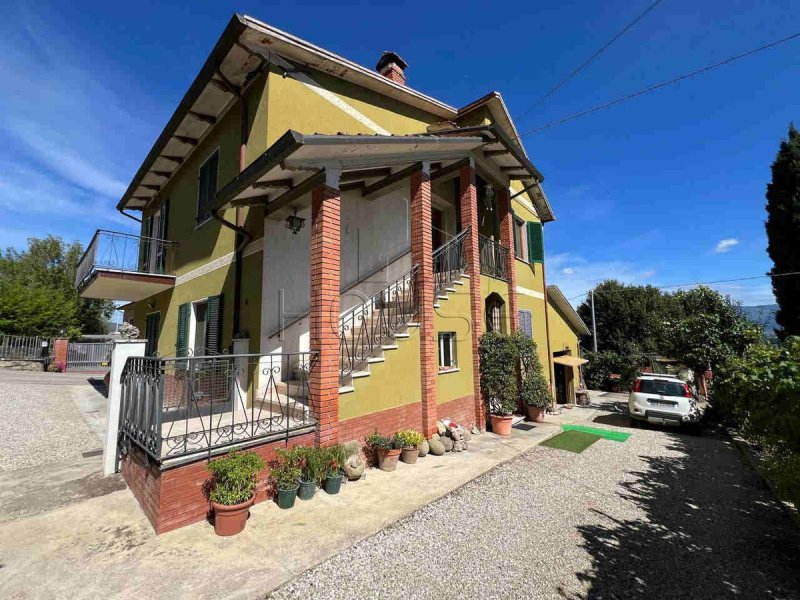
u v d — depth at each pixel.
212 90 7.05
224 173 7.40
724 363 10.91
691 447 7.90
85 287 9.84
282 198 5.59
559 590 2.87
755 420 4.37
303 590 2.74
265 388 5.76
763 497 4.97
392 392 5.80
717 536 3.84
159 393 3.46
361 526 3.67
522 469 5.84
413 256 6.75
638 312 25.56
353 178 6.60
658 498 4.86
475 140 7.54
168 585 2.67
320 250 4.78
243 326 6.26
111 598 2.53
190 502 3.52
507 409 7.87
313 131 6.80
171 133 8.30
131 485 4.30
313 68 6.98
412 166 6.77
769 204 14.62
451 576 3.00
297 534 3.46
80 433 7.00
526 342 8.97
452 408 7.21
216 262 7.36
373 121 8.20
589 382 22.08
